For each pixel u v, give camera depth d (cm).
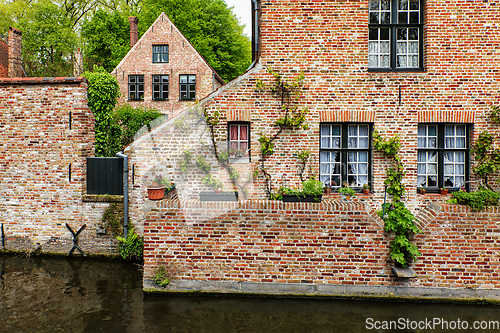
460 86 678
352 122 700
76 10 2642
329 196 689
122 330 486
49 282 633
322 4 680
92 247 752
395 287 559
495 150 675
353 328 494
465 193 557
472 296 549
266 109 692
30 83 739
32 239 761
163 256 583
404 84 684
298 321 511
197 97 1900
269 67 688
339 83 687
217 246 576
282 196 598
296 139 695
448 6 674
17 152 752
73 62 2105
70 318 514
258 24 762
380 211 625
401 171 687
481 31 673
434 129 708
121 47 2275
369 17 707
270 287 574
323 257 566
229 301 564
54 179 749
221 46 2409
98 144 992
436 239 548
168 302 562
